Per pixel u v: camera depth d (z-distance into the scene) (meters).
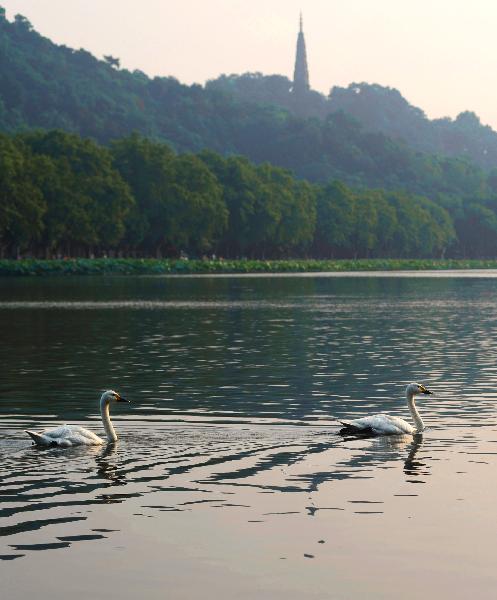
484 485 20.30
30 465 22.03
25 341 54.25
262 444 24.62
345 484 20.36
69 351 49.06
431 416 29.47
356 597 14.25
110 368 42.00
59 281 147.75
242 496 19.41
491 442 25.08
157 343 53.19
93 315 74.38
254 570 15.28
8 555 15.93
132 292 112.12
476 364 43.34
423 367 42.28
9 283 138.00
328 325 65.62
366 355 47.22
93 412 30.34
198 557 15.85
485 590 14.49
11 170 168.12
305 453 23.50
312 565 15.50
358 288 129.50
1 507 18.58
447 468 21.91
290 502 18.97
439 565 15.52
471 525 17.50
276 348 50.56
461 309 83.19
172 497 19.31
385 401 32.66
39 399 33.16
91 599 14.17
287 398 33.31
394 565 15.51
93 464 22.16
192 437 25.66
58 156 199.12
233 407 31.22
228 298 100.00
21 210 169.25
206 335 58.09
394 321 69.44
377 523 17.64
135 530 17.22
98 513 18.22
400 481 20.64
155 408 31.03
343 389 35.56
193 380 38.09
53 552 16.08
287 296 105.19
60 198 181.62
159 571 15.23
